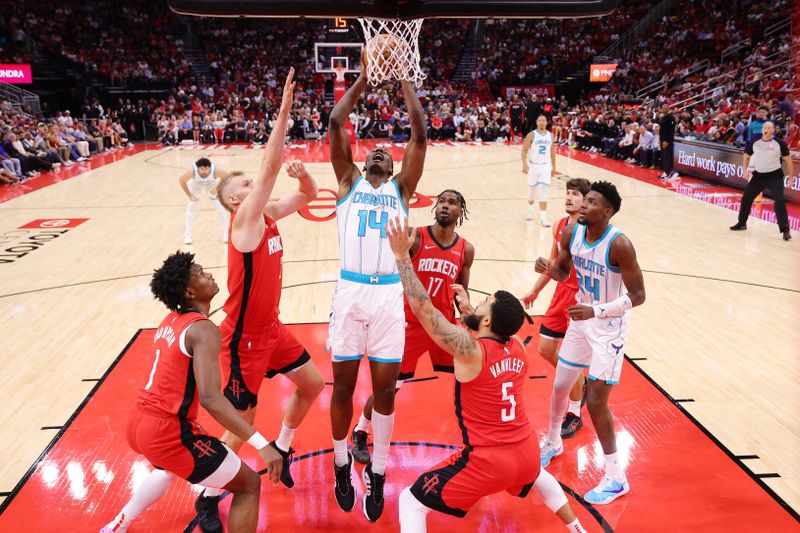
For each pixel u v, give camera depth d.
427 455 4.12
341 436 3.54
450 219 4.10
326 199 12.42
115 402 4.77
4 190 13.70
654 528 3.44
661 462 4.04
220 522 3.48
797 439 4.28
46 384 5.05
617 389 4.97
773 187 9.20
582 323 3.75
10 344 5.81
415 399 4.83
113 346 5.76
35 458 4.08
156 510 3.62
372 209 3.36
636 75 26.69
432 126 24.50
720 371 5.26
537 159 10.12
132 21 29.39
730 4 26.78
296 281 7.53
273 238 3.58
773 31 22.48
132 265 8.20
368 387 4.99
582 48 30.67
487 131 24.20
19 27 27.31
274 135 3.18
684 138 15.70
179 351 2.96
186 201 12.37
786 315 6.45
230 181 3.75
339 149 3.44
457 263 4.23
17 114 19.42
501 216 11.02
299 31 30.89
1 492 3.74
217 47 30.80
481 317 3.17
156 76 28.09
